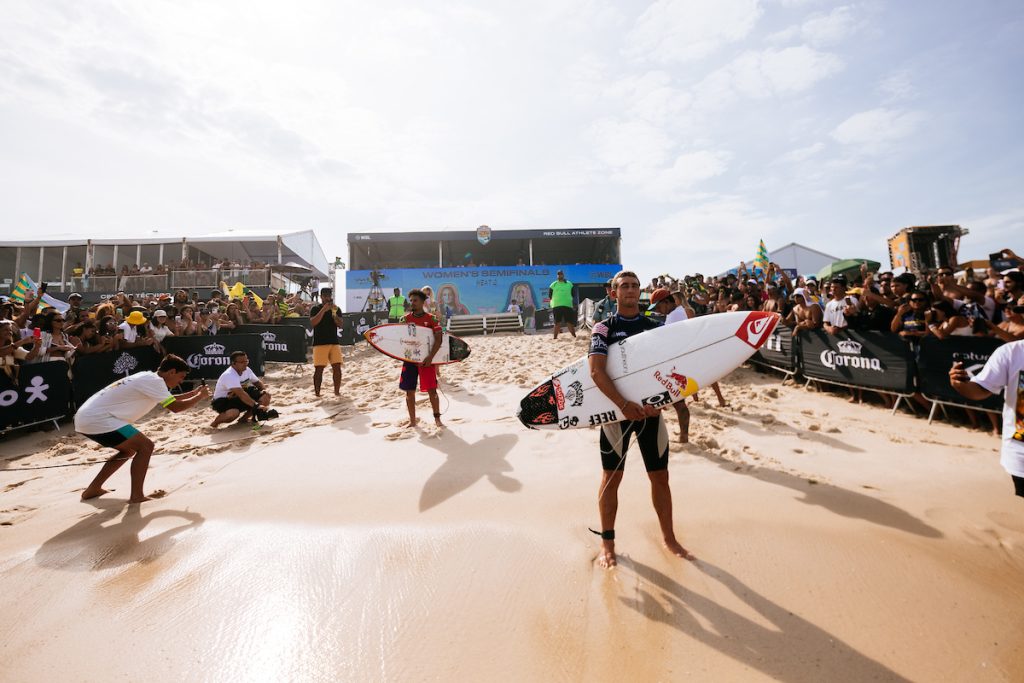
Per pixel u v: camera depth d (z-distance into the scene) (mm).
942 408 5293
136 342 7965
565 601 2240
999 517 2955
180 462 4797
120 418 3768
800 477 3691
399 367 10320
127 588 2506
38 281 22828
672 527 2650
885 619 2057
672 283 11453
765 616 2090
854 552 2586
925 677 1736
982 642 1905
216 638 2088
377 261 25672
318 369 7754
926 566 2441
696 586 2318
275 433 5727
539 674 1800
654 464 2650
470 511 3291
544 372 8398
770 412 5730
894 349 5652
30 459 5199
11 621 2258
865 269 8492
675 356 2729
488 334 16797
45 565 2779
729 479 3688
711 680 1741
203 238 21328
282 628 2135
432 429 5504
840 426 5113
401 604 2268
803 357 7094
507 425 5504
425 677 1806
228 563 2723
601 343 2678
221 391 6086
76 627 2195
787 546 2664
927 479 3611
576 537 2846
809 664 1806
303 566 2652
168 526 3277
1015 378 2346
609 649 1920
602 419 2689
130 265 24000
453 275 21250
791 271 19703
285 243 22797
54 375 6477
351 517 3285
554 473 3957
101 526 3318
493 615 2158
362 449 4918
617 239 21844
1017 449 2316
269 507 3529
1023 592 2219
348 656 1938
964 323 5109
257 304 14953
